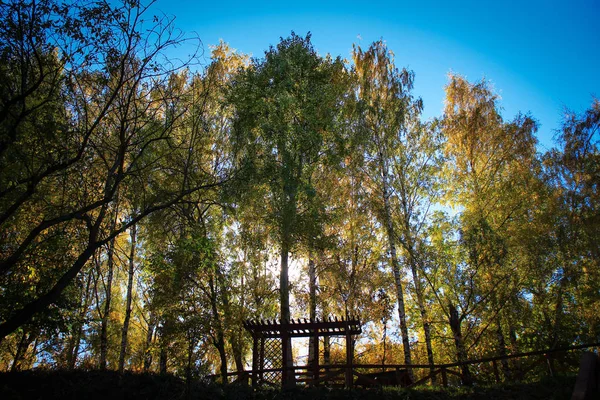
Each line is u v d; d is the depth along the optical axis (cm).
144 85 1214
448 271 1809
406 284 2078
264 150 1844
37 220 1278
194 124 1346
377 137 2184
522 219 2008
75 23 1013
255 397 1150
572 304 1898
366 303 1988
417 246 1891
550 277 1833
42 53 1072
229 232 1867
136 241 1981
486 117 2262
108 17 1041
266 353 1625
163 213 1634
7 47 975
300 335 1549
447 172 2147
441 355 2225
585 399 633
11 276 1184
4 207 1134
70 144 1130
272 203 1827
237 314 1597
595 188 1938
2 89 985
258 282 1798
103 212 1122
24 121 1070
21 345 1512
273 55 2011
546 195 2030
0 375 993
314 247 1808
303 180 1817
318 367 1396
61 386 992
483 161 2177
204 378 1243
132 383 1061
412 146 2111
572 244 1886
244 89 1886
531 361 1959
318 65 2077
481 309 1773
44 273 1219
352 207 2144
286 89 1870
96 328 1928
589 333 1792
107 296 1762
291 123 1853
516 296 1811
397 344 2444
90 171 1239
